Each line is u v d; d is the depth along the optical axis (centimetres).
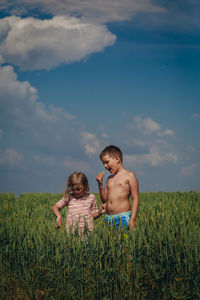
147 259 434
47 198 1619
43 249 464
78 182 590
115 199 580
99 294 440
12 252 488
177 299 423
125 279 430
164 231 450
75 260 448
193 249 423
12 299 479
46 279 463
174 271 427
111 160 595
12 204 1255
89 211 595
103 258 444
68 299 445
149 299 438
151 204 984
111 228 464
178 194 1463
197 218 645
